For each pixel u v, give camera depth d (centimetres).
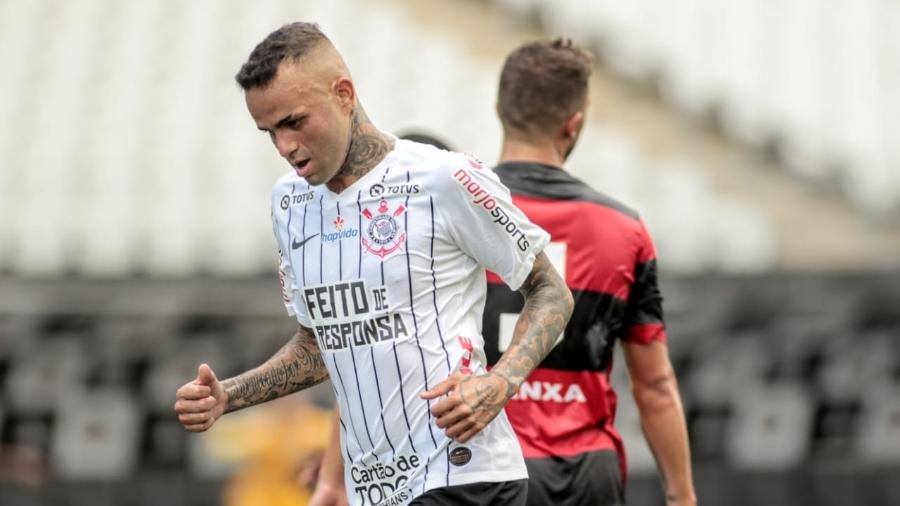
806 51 5425
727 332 3581
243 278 3691
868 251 4400
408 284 1304
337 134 1289
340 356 1336
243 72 1273
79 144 4753
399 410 1312
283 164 4597
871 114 5109
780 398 3534
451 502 1299
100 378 3653
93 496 3338
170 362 3650
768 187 4619
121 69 5169
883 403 3534
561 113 1673
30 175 4600
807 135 4966
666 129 4853
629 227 1678
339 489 1698
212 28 5353
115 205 4412
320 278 1334
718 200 4434
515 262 1326
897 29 5591
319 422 2902
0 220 4369
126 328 3697
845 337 3575
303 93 1266
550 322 1328
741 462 3497
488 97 4756
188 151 4694
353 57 5006
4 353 3691
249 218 4306
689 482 1731
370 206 1317
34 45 5334
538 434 1620
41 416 3653
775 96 5162
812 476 3238
